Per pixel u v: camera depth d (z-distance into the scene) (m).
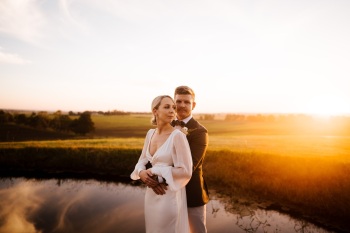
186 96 2.84
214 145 14.11
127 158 12.00
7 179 10.48
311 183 7.28
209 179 9.46
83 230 5.44
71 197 7.93
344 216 6.13
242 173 9.03
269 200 7.46
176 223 2.37
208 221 6.07
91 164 12.00
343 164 7.46
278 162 8.62
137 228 5.54
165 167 2.25
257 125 73.94
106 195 8.16
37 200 7.58
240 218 6.23
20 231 5.38
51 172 11.56
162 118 2.45
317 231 5.57
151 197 2.46
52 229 5.47
